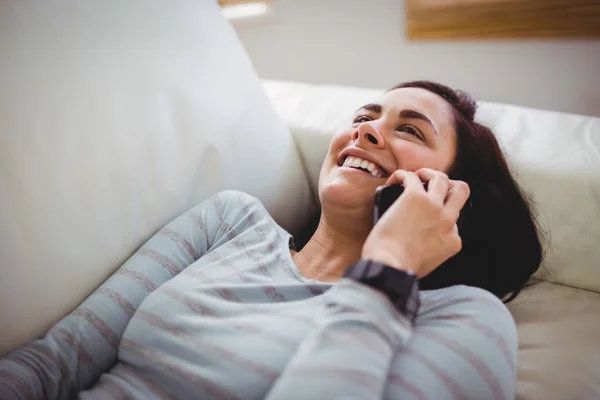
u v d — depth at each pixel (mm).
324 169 829
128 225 739
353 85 1809
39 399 607
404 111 774
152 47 775
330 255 769
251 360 548
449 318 560
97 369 660
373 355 439
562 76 1342
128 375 619
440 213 582
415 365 498
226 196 844
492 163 806
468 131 799
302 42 1857
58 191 652
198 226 807
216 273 699
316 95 1184
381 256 522
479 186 795
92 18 717
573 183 797
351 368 424
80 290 690
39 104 643
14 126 620
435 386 480
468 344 513
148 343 621
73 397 643
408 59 1618
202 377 558
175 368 579
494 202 787
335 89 1203
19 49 638
